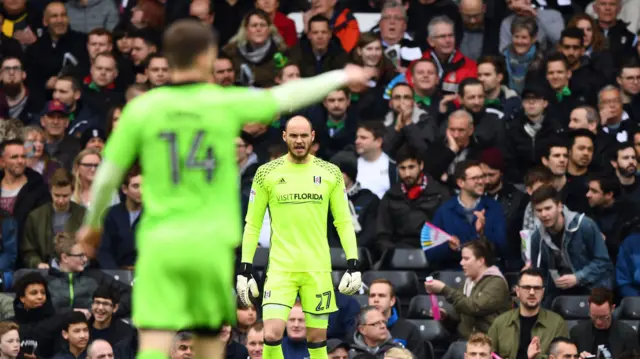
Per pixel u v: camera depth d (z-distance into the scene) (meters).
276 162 41.38
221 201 24.58
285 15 70.50
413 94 62.59
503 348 48.78
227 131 24.72
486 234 55.38
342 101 61.34
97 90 65.81
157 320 24.38
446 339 51.78
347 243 41.34
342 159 58.47
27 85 67.50
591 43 67.62
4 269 56.53
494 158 58.28
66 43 68.62
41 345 50.19
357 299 53.19
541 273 49.62
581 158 58.41
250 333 46.44
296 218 40.81
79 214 56.84
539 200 53.25
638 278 54.22
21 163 58.34
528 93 61.94
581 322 50.09
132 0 70.31
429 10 69.12
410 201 56.91
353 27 67.88
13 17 70.06
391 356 43.47
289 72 63.50
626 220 56.44
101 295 50.47
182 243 24.25
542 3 71.06
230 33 69.56
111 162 24.48
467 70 65.56
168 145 24.53
